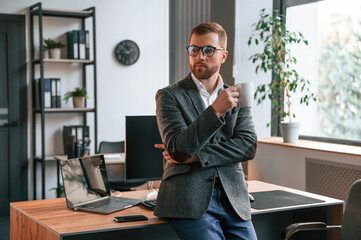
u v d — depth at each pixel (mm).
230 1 4492
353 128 4059
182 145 1823
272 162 4273
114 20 5938
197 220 1931
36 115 5535
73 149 4211
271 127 4703
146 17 6117
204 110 1986
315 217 2738
